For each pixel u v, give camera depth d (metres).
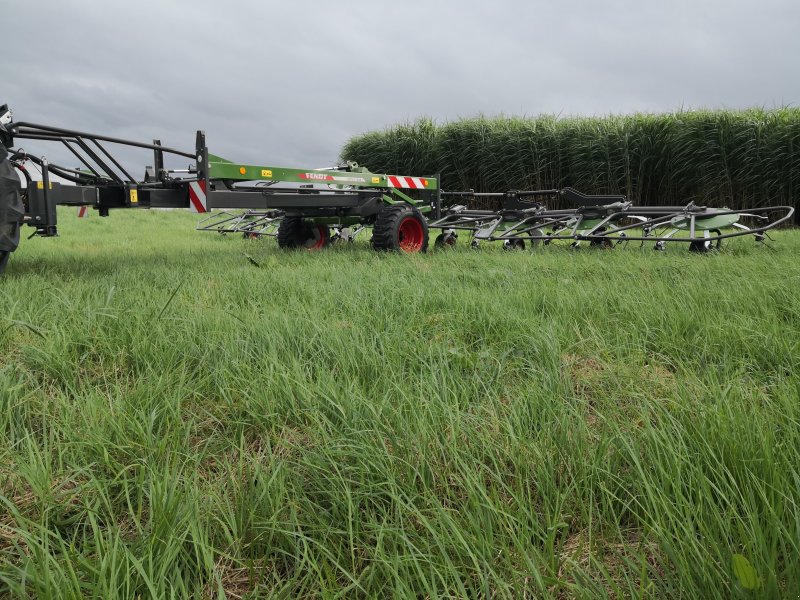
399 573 1.10
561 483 1.37
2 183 4.15
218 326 2.60
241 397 1.93
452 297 3.33
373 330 2.59
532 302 3.27
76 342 2.40
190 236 11.28
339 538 1.21
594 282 4.07
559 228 8.77
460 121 17.55
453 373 2.12
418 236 7.73
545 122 16.66
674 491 1.22
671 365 2.36
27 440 1.50
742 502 1.16
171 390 1.96
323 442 1.56
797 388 1.77
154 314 2.75
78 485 1.44
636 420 1.74
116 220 15.77
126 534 1.27
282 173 6.53
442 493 1.39
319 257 6.47
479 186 17.30
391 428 1.59
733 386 1.82
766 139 14.38
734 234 6.45
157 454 1.51
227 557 1.15
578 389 2.06
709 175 14.91
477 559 1.09
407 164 17.91
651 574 1.10
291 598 1.09
